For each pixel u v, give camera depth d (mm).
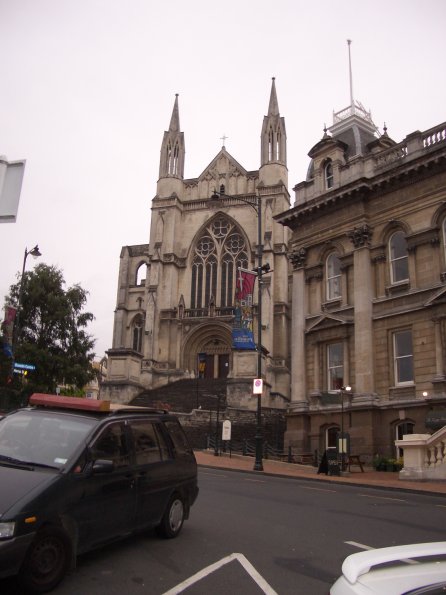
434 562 3523
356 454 26031
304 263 31688
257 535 8711
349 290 28984
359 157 29688
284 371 52500
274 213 56906
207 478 17812
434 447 19719
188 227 59875
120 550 7320
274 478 20656
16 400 38281
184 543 7914
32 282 42844
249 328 34062
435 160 25703
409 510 12219
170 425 8820
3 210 7164
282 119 60219
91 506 6371
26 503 5527
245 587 6078
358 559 3496
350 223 29328
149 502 7570
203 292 57812
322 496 14328
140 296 63156
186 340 55875
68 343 43094
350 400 27609
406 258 27125
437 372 24391
